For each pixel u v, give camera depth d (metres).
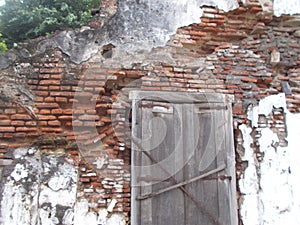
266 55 3.99
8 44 8.56
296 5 4.09
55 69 3.52
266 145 3.65
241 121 3.70
